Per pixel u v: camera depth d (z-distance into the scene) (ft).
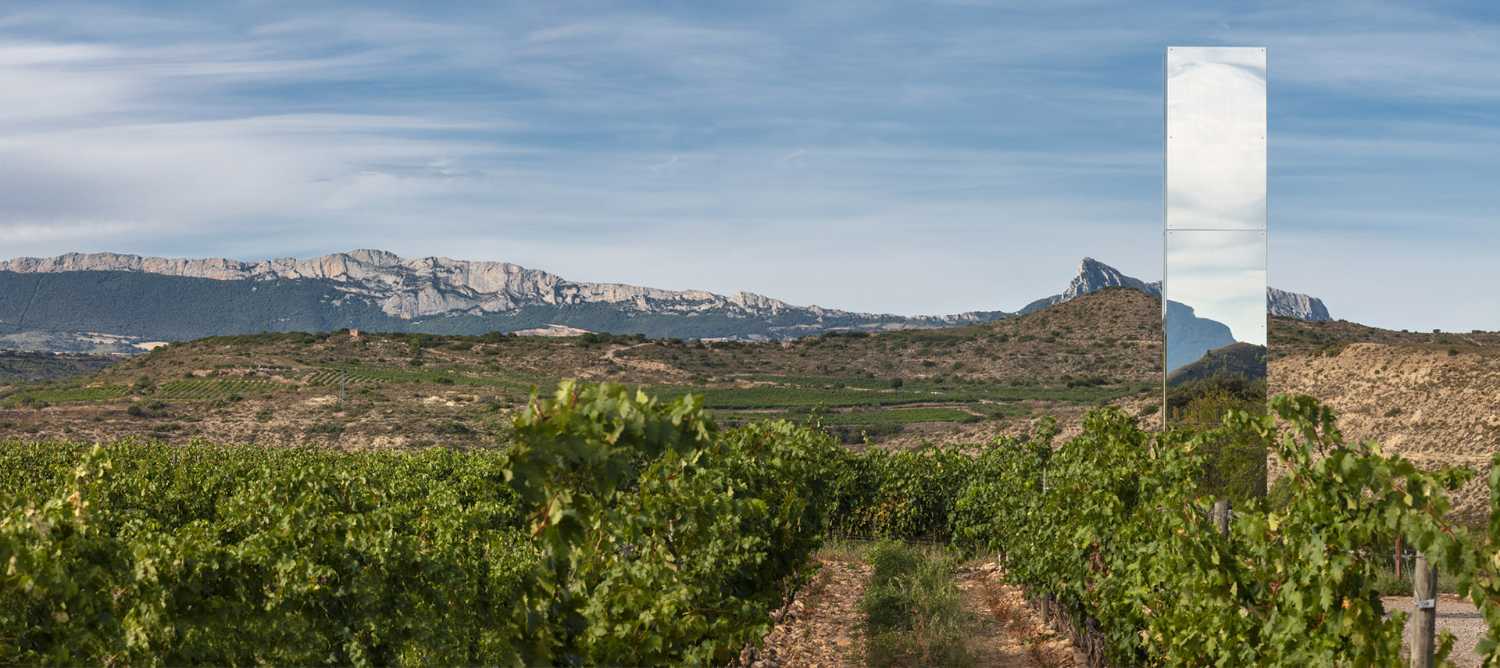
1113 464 24.34
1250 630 14.06
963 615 32.07
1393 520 11.51
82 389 218.79
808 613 34.68
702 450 9.59
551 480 9.04
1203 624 14.94
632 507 15.24
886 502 59.36
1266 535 13.71
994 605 36.76
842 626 32.60
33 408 191.42
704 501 16.84
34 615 9.93
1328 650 12.30
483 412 190.39
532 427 8.93
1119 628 22.03
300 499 14.55
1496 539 11.05
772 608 27.12
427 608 13.14
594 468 9.14
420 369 244.83
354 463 49.62
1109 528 23.29
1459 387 92.38
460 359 258.57
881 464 60.54
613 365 255.29
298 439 162.50
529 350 269.23
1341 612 12.35
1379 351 103.96
